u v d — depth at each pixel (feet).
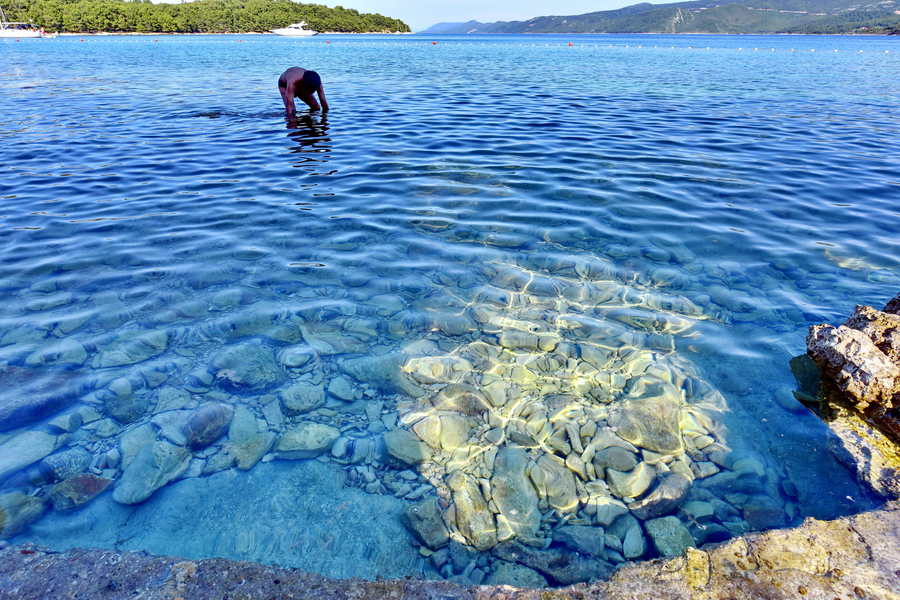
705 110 45.85
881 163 27.50
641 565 7.45
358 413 10.54
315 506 8.47
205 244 17.85
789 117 42.16
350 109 46.73
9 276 15.34
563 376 11.61
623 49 192.65
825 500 8.38
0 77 71.67
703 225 19.26
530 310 14.05
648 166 27.12
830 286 14.89
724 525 8.05
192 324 13.23
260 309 13.94
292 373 11.62
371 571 7.44
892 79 75.05
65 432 9.75
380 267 16.28
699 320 13.48
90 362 11.68
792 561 7.25
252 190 23.73
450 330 13.23
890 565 7.07
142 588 7.04
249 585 7.14
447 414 10.53
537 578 7.35
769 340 12.58
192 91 58.29
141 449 9.45
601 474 9.10
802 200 21.84
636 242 17.87
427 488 8.86
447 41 326.44
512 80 72.74
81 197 22.62
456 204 21.66
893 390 10.39
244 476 9.00
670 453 9.50
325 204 21.83
